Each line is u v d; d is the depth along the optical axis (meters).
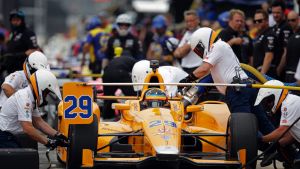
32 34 41.22
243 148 24.14
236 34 36.41
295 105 24.95
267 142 26.06
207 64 27.19
